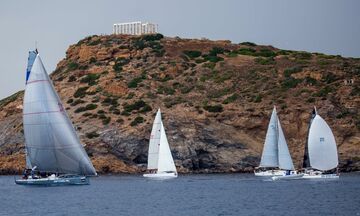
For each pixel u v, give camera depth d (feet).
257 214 605.31
